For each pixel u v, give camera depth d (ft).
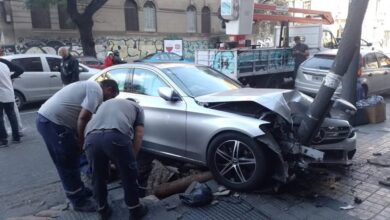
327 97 12.64
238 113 13.99
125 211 12.45
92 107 11.73
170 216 11.99
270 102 12.96
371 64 31.71
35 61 32.63
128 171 11.18
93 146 10.91
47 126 12.07
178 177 15.47
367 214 11.91
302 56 37.68
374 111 24.16
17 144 21.43
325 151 14.48
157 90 16.17
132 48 84.23
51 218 12.26
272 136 12.87
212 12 98.58
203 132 13.99
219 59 32.35
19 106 31.81
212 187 14.02
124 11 82.43
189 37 94.53
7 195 14.35
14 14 66.69
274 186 13.55
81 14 64.44
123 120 11.09
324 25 48.01
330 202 12.74
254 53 32.63
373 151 18.22
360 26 12.35
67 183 12.50
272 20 40.83
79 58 50.16
